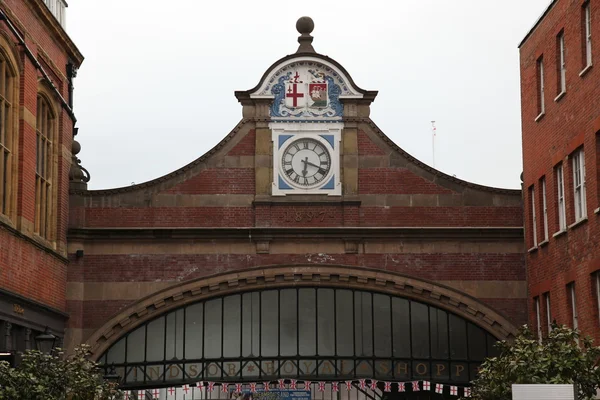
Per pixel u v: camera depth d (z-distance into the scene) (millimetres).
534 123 33938
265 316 35344
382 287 35156
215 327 35281
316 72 36000
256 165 35531
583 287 29188
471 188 35531
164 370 34969
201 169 35531
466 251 35312
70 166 35531
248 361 35094
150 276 35000
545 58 32594
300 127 35750
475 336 35438
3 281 28188
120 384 34219
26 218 30625
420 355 35281
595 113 27906
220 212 35344
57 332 33750
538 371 23047
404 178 35562
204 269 35031
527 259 35000
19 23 29797
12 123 29766
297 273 35000
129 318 34812
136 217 35312
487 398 24938
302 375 35062
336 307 35438
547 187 32594
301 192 35438
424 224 35375
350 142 35688
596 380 22953
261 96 35750
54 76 34156
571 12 29812
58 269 33844
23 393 22000
